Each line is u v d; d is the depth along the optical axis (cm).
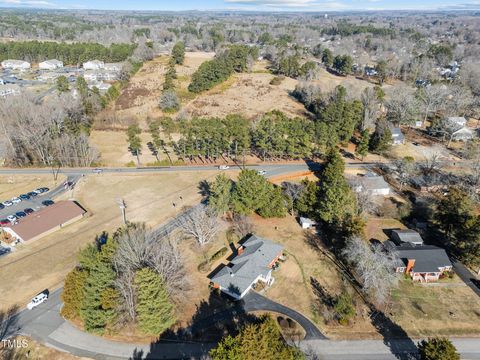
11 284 5809
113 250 5178
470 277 6050
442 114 13688
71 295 4912
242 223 7350
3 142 10006
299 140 10088
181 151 10531
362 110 12312
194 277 5962
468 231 6162
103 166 10212
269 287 5772
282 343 3950
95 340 4847
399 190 8769
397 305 5462
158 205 8150
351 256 5678
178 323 5097
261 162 10356
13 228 6856
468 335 4988
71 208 7694
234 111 13962
